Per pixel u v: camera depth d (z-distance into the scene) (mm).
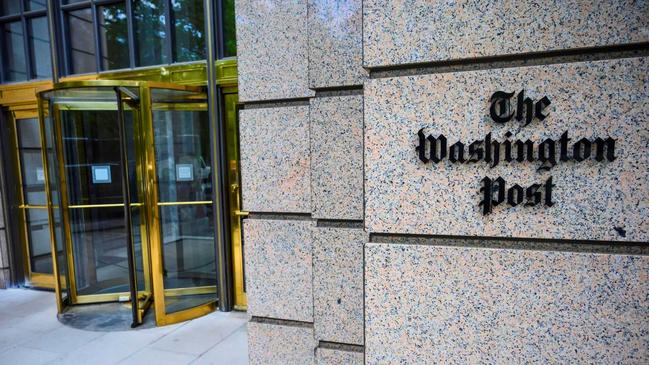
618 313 1539
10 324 5012
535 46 1553
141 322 4938
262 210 2869
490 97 1604
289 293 2840
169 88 4773
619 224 1518
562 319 1594
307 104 2768
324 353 2352
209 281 5516
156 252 4773
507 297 1643
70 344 4434
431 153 1679
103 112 5363
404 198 1731
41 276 6473
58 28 5887
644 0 1448
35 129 6289
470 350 1701
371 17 1715
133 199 5422
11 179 6418
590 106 1512
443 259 1699
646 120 1464
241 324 4914
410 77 1685
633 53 1493
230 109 5191
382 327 1802
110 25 5711
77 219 5539
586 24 1500
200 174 5375
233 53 5227
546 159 1564
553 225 1581
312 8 2254
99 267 5602
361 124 2207
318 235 2326
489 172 1630
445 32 1637
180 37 5410
